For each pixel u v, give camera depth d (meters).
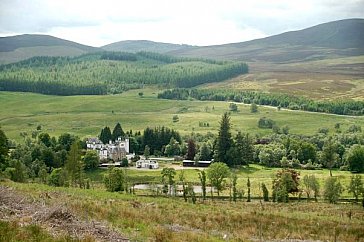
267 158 182.25
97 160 170.12
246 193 118.94
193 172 163.00
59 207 34.16
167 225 41.75
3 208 33.47
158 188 118.75
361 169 163.38
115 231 32.09
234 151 180.12
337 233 49.75
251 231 46.34
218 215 51.75
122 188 110.00
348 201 106.56
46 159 164.38
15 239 24.92
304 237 46.47
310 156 182.50
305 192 120.69
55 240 25.83
